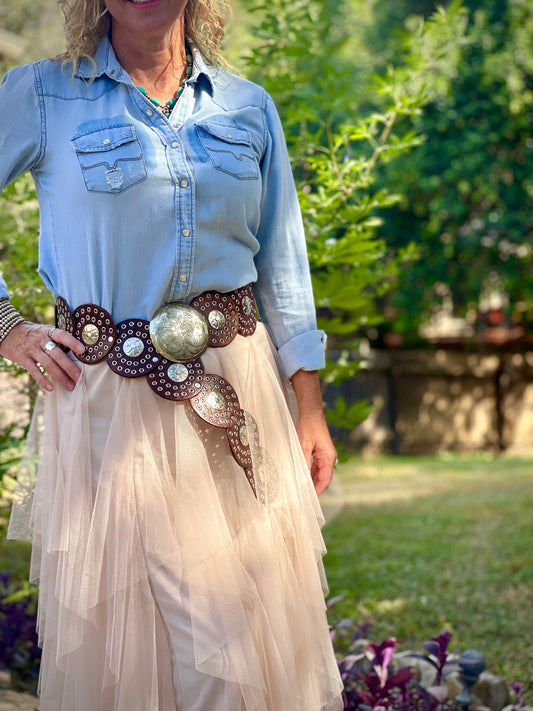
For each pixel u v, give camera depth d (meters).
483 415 13.82
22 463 2.00
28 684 3.45
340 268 3.76
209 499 1.76
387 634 4.08
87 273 1.78
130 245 1.75
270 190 2.02
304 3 4.10
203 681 1.73
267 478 1.88
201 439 1.80
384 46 12.23
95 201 1.73
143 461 1.75
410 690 2.80
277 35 4.00
